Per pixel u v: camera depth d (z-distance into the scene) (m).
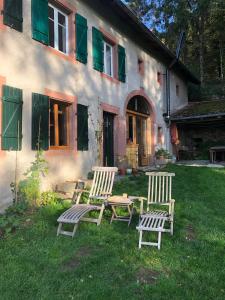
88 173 11.27
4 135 7.80
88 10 11.82
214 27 29.88
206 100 25.39
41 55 9.30
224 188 11.20
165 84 19.55
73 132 10.64
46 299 4.23
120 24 14.12
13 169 8.09
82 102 11.19
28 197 7.77
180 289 4.54
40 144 8.99
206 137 22.22
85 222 7.09
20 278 4.73
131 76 15.16
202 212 8.35
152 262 5.35
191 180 12.22
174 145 20.52
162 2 31.36
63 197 8.79
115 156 13.66
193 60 32.69
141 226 6.00
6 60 8.05
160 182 7.55
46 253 5.53
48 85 9.53
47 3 9.63
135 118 16.27
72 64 10.72
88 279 4.75
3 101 7.82
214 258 5.59
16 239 6.07
